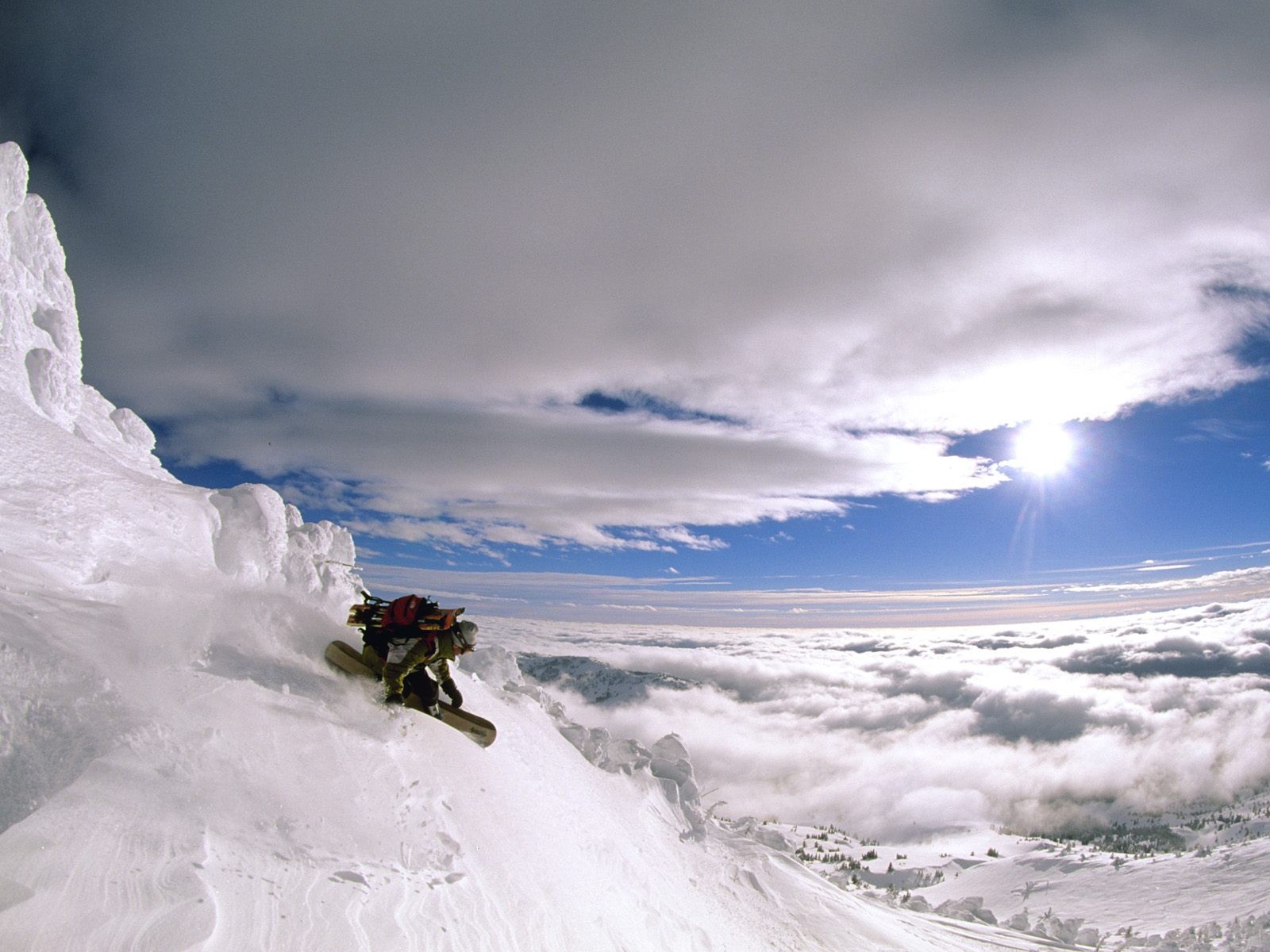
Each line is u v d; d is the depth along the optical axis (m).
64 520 4.64
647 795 11.47
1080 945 16.08
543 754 8.81
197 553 5.54
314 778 4.31
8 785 3.04
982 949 13.51
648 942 6.50
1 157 6.65
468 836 5.04
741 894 10.56
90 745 3.39
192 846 3.24
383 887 3.87
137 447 7.98
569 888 5.82
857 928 11.06
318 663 5.52
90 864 2.87
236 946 2.90
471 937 4.04
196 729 3.94
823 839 118.25
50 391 6.31
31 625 3.71
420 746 5.52
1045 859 61.81
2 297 6.21
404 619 5.67
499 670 11.64
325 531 7.27
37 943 2.48
